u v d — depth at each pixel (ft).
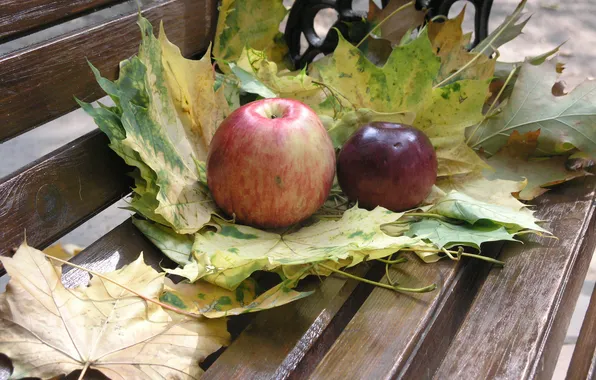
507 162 1.40
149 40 1.14
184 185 1.16
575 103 1.35
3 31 1.05
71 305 0.92
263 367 0.91
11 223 1.06
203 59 1.22
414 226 1.17
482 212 1.14
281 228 1.16
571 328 2.09
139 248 1.15
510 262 1.14
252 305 0.97
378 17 1.68
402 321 0.98
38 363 0.84
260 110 1.12
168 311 0.97
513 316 1.02
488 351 0.96
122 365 0.87
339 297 1.06
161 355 0.90
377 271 1.13
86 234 2.33
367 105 1.37
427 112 1.33
